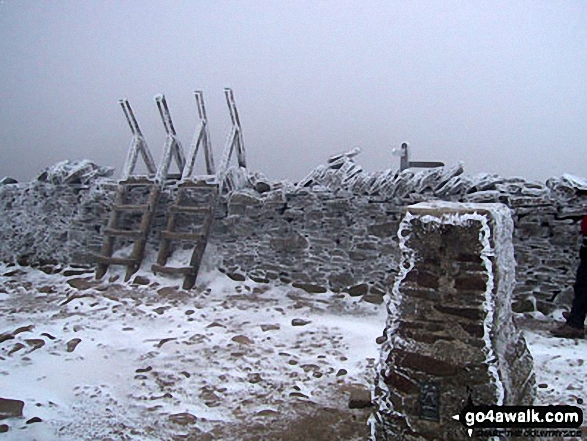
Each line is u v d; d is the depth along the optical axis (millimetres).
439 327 3025
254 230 7891
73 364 4840
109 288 7766
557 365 4883
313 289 7438
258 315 6586
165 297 7336
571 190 6270
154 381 4621
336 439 3701
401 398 3086
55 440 3617
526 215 6449
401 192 6977
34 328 5812
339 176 7406
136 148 9086
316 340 5695
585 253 5574
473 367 2904
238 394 4402
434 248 3064
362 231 7215
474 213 2951
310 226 7523
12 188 9648
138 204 8531
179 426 3869
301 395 4371
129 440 3668
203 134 9016
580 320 5652
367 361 5109
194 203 8352
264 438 3709
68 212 8977
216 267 8094
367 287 7164
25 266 9211
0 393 4164
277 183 7992
